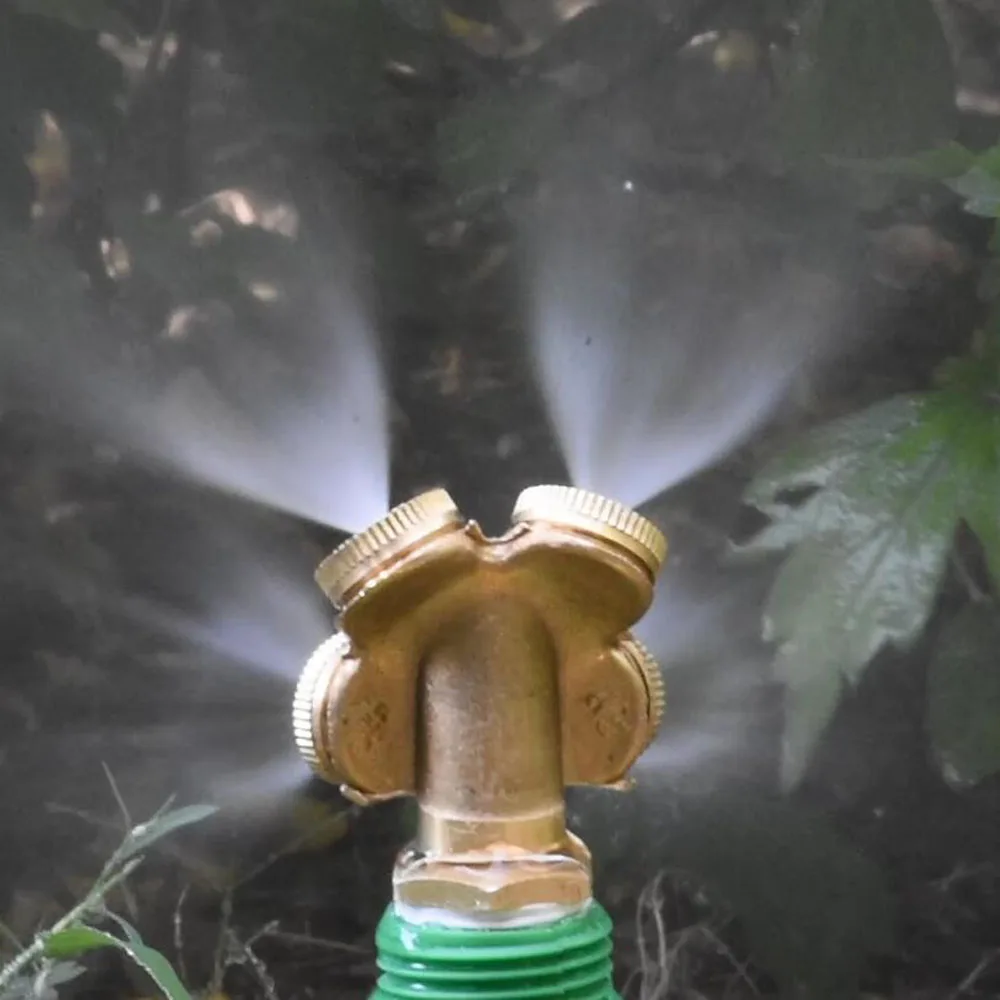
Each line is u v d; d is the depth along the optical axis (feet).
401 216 1.85
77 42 1.82
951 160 1.80
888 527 1.78
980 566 1.84
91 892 1.77
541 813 1.64
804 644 1.78
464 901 1.62
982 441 1.78
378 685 1.64
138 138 1.83
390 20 1.83
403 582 1.61
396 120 1.84
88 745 1.85
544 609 1.64
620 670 1.65
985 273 1.83
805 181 1.84
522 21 1.84
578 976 1.63
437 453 1.85
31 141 1.83
